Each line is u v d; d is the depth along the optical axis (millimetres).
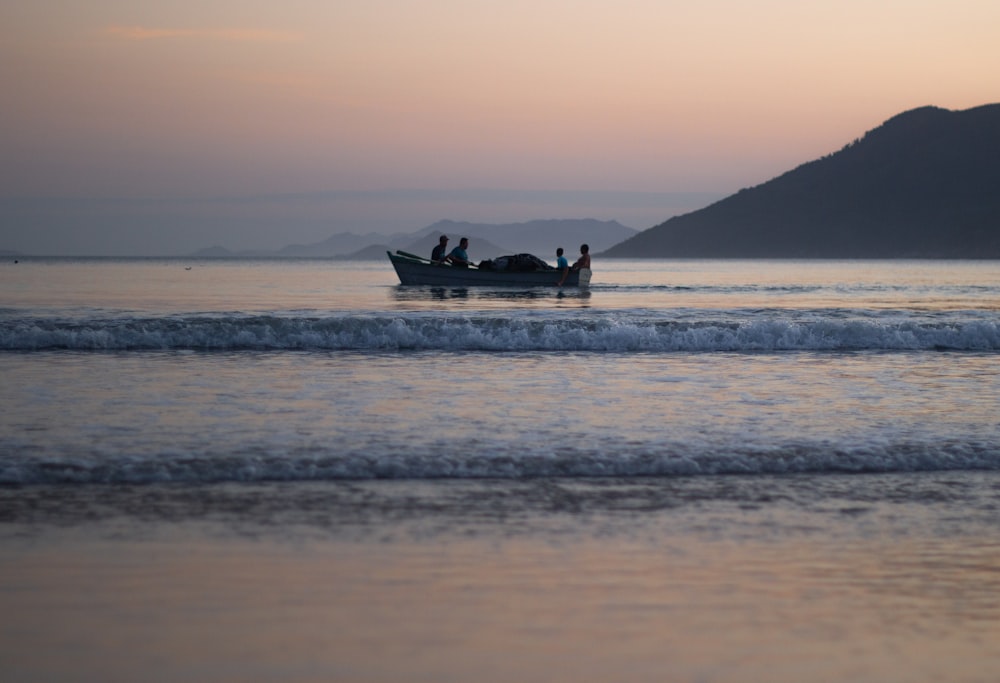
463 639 8422
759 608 9336
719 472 14812
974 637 8750
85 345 31141
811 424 18000
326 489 13398
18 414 18203
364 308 48438
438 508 12555
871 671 7988
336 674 7660
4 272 129375
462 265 68000
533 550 10945
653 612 9172
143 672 7637
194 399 20266
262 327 32000
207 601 9211
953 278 125812
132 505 12438
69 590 9445
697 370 26344
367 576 9984
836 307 53000
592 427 17469
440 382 23406
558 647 8297
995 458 15594
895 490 13938
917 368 27109
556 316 42531
